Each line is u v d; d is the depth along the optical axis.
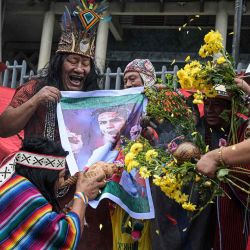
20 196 2.51
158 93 2.95
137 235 3.26
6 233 2.46
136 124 3.42
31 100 3.19
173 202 3.28
